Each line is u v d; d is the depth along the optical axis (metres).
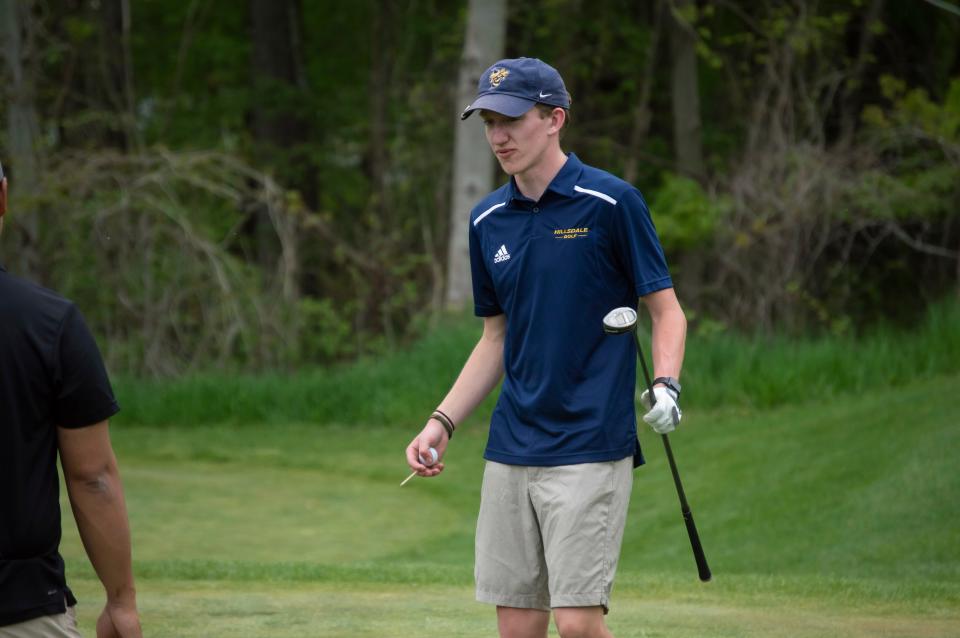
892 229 56.72
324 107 81.81
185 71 87.88
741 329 55.34
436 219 71.56
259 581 21.92
